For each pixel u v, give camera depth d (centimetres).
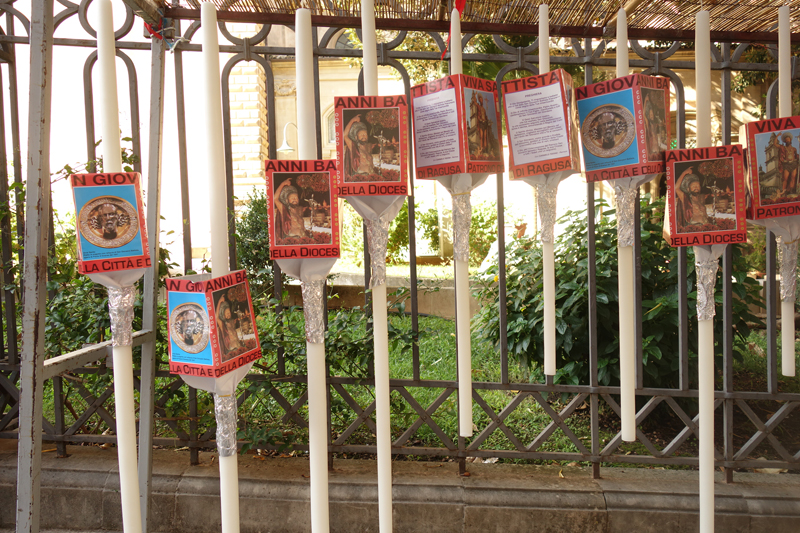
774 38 171
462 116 114
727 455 218
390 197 117
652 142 118
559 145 117
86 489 212
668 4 155
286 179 115
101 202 114
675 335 289
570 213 323
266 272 301
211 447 225
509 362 381
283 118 964
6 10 224
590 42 207
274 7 161
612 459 219
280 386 261
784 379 375
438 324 483
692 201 120
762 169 122
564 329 284
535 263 323
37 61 108
